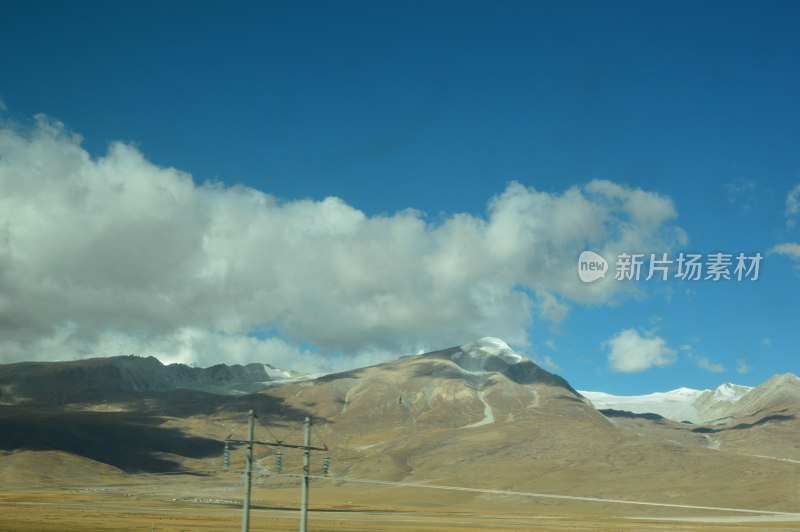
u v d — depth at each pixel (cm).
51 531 13100
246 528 8619
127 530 13725
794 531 15838
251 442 8831
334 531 14475
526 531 15550
